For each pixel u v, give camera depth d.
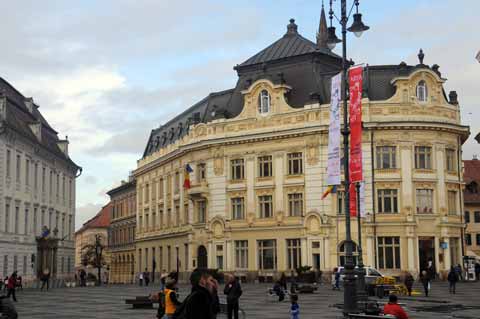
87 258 131.62
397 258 65.00
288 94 71.00
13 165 65.69
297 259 68.25
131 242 106.69
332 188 56.38
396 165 65.94
